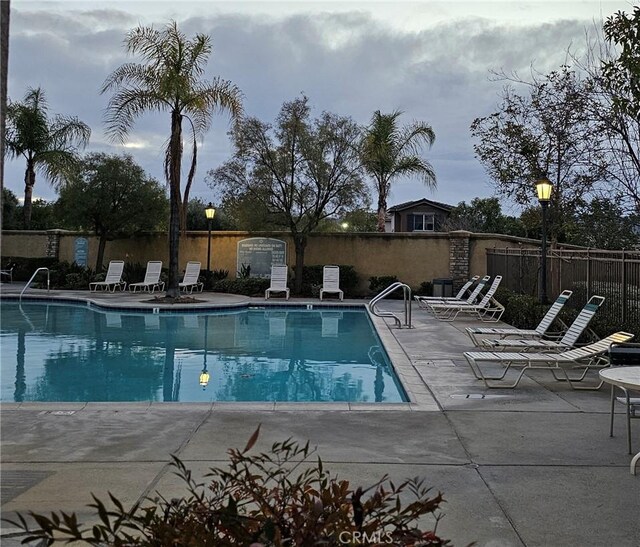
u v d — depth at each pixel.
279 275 19.52
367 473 3.78
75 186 21.62
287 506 1.65
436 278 20.03
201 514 1.55
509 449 4.31
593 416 5.30
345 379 8.38
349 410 5.46
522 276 15.66
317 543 1.35
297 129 19.02
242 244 21.55
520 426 4.95
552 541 2.83
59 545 2.63
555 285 12.95
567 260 11.94
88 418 5.12
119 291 20.84
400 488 1.73
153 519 1.50
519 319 12.32
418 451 4.25
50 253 24.34
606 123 10.62
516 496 3.39
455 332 11.50
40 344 11.20
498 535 2.89
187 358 9.96
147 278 20.69
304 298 19.36
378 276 21.06
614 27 6.89
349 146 19.38
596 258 10.43
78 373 8.68
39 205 32.03
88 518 2.99
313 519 1.43
